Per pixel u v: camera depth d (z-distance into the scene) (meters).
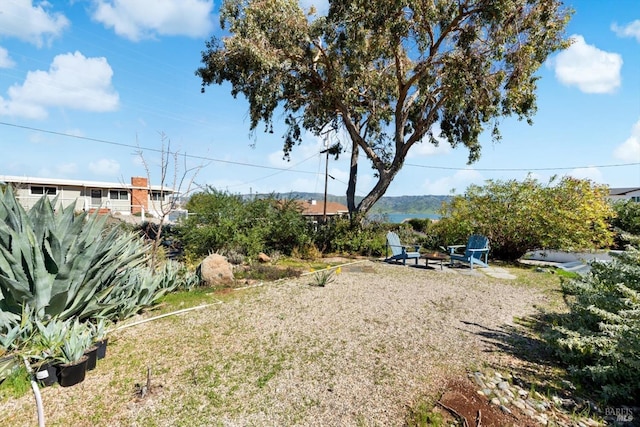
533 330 4.52
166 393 2.92
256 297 5.82
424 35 10.48
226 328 4.39
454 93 10.40
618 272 3.77
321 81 12.16
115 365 3.39
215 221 9.37
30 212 4.00
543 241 9.90
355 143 14.43
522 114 11.35
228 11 10.77
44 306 3.70
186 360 3.52
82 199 25.12
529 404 2.84
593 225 9.89
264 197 11.18
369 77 12.12
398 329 4.41
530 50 9.97
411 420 2.61
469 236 10.55
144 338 4.05
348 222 12.27
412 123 14.99
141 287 4.98
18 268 3.60
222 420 2.59
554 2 9.78
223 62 11.47
